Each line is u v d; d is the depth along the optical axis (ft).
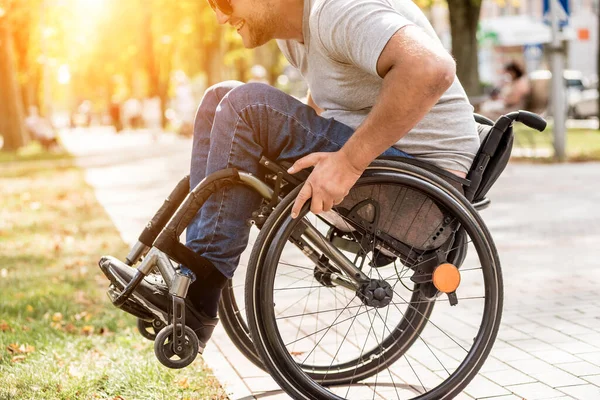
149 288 10.85
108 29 148.56
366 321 16.21
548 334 15.66
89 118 223.10
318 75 11.19
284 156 10.84
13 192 45.88
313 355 14.24
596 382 12.82
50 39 109.91
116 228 31.32
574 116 107.04
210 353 14.92
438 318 17.04
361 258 11.61
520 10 161.79
